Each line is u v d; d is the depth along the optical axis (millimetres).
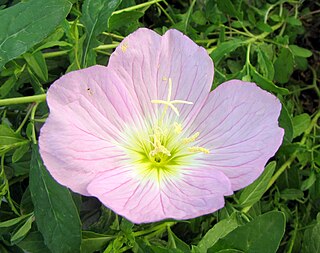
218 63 123
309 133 124
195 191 89
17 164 110
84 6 105
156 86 99
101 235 97
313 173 117
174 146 99
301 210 122
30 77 112
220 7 125
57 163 86
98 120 92
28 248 103
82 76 90
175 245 98
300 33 141
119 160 94
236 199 106
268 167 103
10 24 96
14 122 120
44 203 96
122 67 96
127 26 120
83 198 112
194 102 98
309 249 103
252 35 127
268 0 136
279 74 126
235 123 95
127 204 86
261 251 88
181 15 126
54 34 108
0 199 105
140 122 98
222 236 95
